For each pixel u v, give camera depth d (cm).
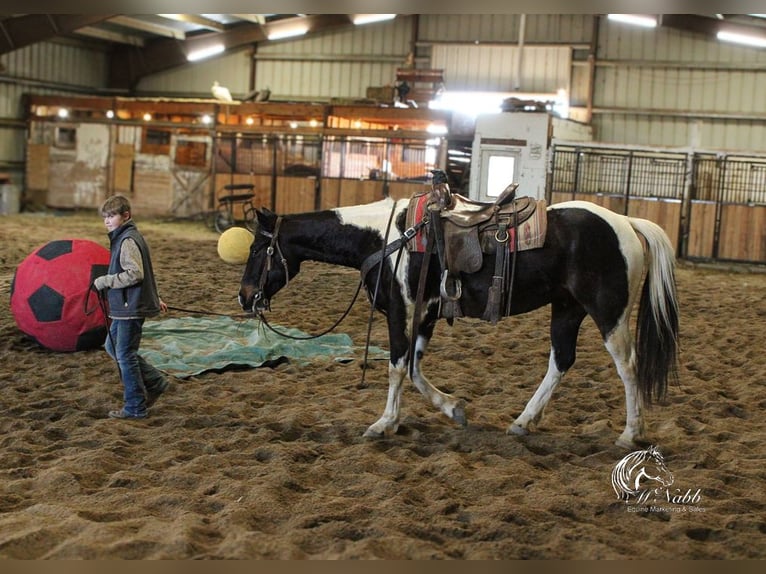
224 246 875
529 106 1972
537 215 476
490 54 2300
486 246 477
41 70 2362
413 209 491
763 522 371
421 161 2016
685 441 499
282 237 508
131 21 2270
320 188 2059
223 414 532
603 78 2233
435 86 2159
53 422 514
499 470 442
